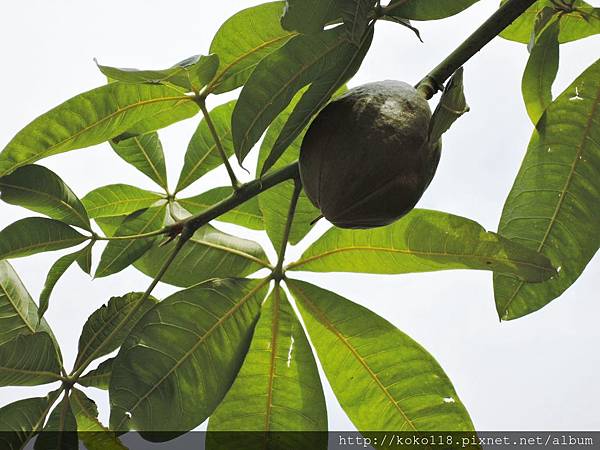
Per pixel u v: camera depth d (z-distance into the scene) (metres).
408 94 1.50
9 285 1.65
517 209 1.77
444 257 1.63
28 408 1.53
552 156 1.78
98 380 1.59
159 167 1.96
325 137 1.48
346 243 1.70
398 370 1.69
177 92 1.67
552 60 1.89
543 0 1.97
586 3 1.91
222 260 1.79
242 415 1.66
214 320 1.62
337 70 1.48
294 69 1.45
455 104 1.43
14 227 1.57
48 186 1.60
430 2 1.53
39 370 1.54
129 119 1.69
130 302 1.67
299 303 1.71
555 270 1.56
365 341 1.70
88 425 1.57
